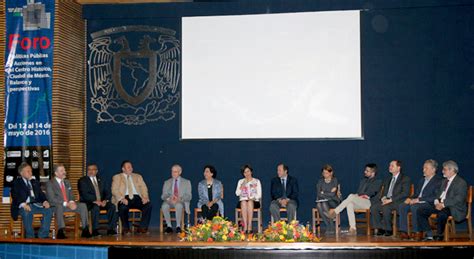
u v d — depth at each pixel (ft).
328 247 25.05
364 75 34.06
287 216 30.83
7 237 28.48
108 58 35.88
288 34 34.53
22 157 32.58
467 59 33.50
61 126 33.35
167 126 35.40
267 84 34.60
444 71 33.63
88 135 35.83
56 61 32.96
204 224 26.55
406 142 33.71
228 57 34.96
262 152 34.58
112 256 25.86
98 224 29.68
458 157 33.32
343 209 32.12
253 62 34.76
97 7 35.83
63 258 26.68
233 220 34.60
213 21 35.14
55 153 32.71
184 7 35.40
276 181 31.58
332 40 34.22
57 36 33.01
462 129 33.37
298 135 34.35
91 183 30.60
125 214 30.68
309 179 34.17
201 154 35.04
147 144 35.47
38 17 33.01
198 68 35.17
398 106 33.86
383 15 34.12
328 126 34.17
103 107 35.83
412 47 33.86
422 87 33.73
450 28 33.65
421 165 33.58
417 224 26.50
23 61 32.96
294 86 34.40
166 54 35.58
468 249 24.63
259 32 34.76
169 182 31.89
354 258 24.97
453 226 27.66
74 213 28.91
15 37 33.12
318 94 34.24
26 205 28.22
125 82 35.81
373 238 27.43
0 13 33.37
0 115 33.17
